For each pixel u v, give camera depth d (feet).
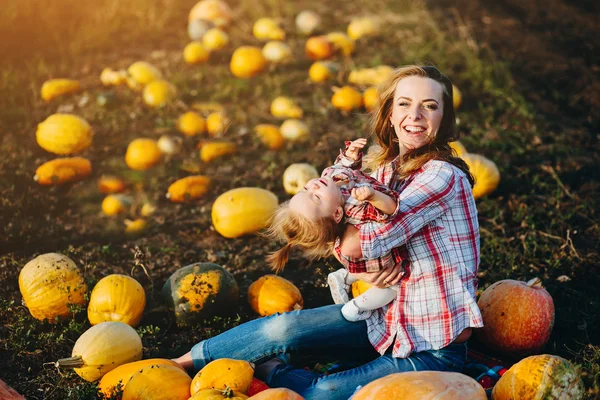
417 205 11.57
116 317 14.38
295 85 26.66
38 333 14.93
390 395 10.59
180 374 12.01
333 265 17.25
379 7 33.91
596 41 31.19
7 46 28.37
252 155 22.36
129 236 18.70
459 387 10.69
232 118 24.07
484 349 14.01
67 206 19.99
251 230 18.19
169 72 27.25
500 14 33.88
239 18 32.37
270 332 12.76
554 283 16.44
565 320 15.11
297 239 11.91
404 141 12.55
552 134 23.72
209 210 19.88
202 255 17.83
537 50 29.96
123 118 23.95
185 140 22.84
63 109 24.47
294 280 16.88
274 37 30.14
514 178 21.21
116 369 12.59
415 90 12.19
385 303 12.50
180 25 31.86
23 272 14.93
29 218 19.30
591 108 25.75
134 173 21.40
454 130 12.69
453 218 12.08
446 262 11.94
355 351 13.07
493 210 19.74
